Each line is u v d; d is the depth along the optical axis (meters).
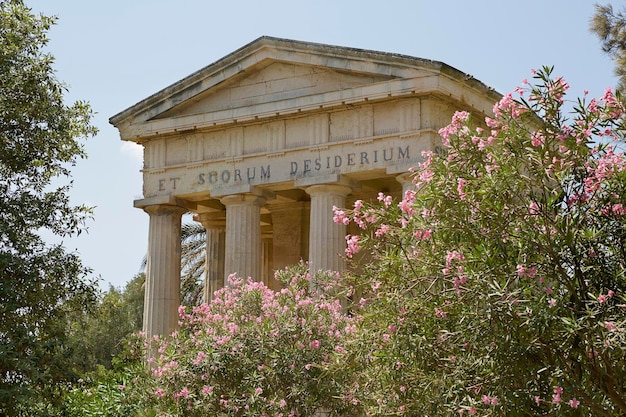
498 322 12.11
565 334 11.75
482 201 12.96
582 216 12.73
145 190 37.88
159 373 21.58
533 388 12.16
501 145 13.20
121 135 38.12
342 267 33.38
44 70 24.55
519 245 12.34
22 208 23.91
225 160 36.06
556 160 12.83
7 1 24.67
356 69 33.03
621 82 29.84
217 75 36.22
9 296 22.62
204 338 21.70
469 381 12.55
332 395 20.30
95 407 27.02
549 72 13.16
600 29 30.38
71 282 24.47
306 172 34.22
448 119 32.91
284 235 41.44
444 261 13.27
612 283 12.42
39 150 24.48
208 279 41.56
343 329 21.20
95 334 69.44
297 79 34.88
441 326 13.07
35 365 22.45
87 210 24.97
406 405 13.37
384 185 37.25
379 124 32.97
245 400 20.42
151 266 37.47
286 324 21.22
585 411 12.15
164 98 37.31
